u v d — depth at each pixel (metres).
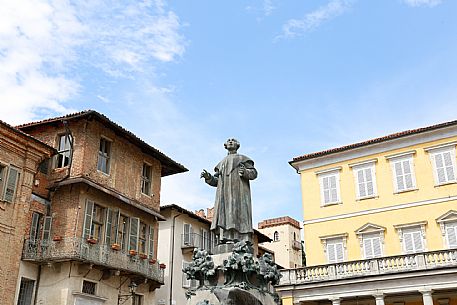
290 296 29.44
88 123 27.06
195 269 9.58
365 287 27.48
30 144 24.03
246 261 9.25
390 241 31.41
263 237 44.12
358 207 33.28
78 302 23.83
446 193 30.55
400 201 31.94
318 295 28.73
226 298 8.45
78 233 24.86
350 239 32.84
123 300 27.12
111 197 27.86
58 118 26.75
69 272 23.83
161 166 33.50
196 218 37.66
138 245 29.27
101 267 25.33
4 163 22.81
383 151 33.56
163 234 35.34
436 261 26.27
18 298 23.12
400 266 27.12
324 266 29.28
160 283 29.75
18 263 22.92
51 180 26.33
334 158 35.28
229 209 10.51
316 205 34.94
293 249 58.31
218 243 10.54
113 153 28.62
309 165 36.25
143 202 30.48
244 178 10.84
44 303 23.55
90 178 26.34
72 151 26.58
